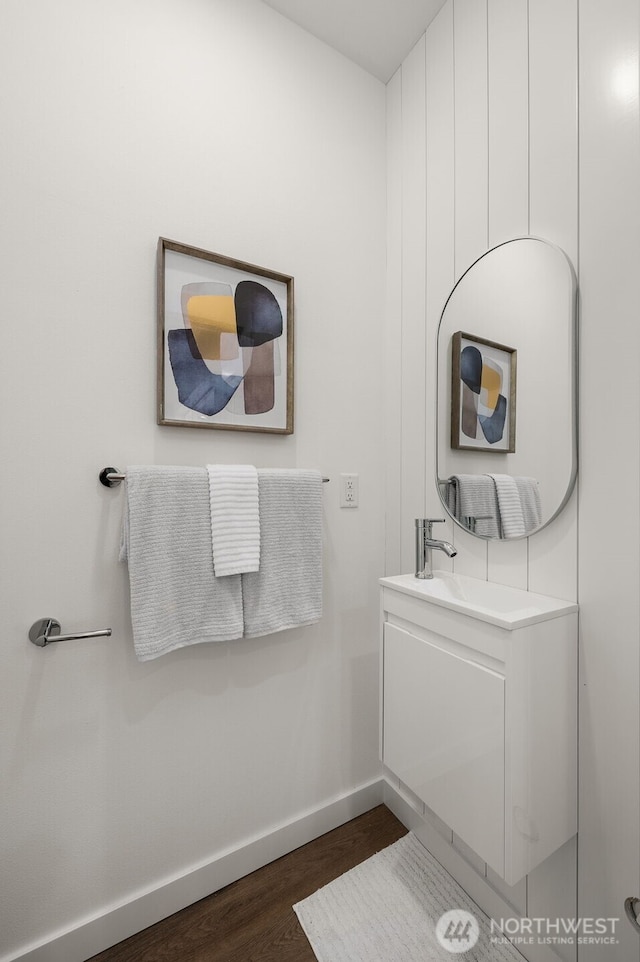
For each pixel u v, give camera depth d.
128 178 1.15
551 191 1.07
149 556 1.08
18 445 1.03
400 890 1.28
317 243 1.48
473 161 1.28
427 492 1.45
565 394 1.02
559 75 1.05
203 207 1.26
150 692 1.18
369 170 1.61
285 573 1.29
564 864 1.02
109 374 1.13
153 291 1.19
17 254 1.02
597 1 0.96
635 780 0.90
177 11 1.23
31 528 1.04
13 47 1.02
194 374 1.24
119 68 1.14
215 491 1.17
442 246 1.39
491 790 0.94
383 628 1.29
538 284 1.09
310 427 1.47
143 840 1.18
